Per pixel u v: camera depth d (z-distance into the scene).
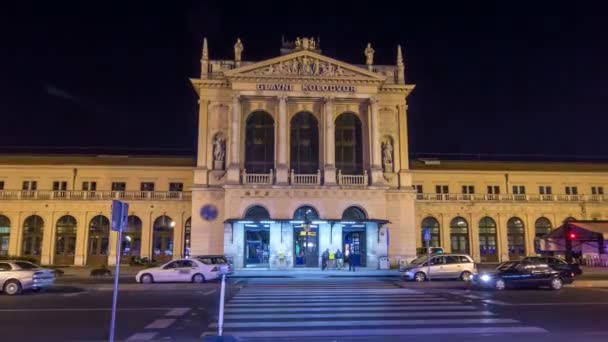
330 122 49.03
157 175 60.47
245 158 49.31
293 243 46.78
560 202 61.78
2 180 59.34
